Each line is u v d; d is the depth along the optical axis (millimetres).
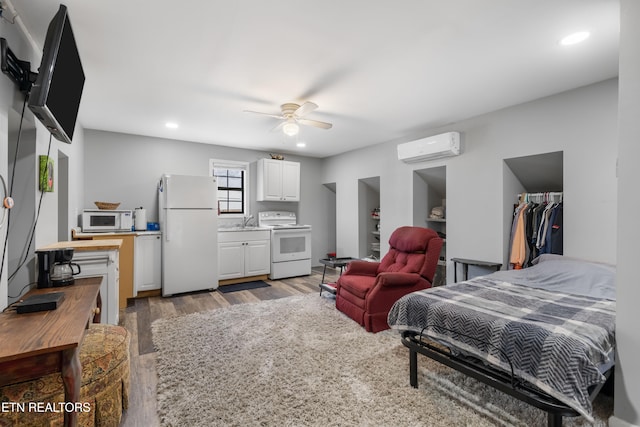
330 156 6324
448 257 4059
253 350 2486
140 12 1780
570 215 2967
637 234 1506
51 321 1252
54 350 1030
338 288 3529
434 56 2311
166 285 4125
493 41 2105
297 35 2031
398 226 4844
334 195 6789
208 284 4422
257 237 5086
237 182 5621
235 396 1871
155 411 1761
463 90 2957
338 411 1735
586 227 2869
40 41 2061
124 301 3699
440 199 4988
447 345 1888
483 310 1854
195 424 1634
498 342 1605
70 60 1715
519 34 2020
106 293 2703
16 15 1721
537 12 1786
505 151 3463
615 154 2705
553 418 1365
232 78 2674
